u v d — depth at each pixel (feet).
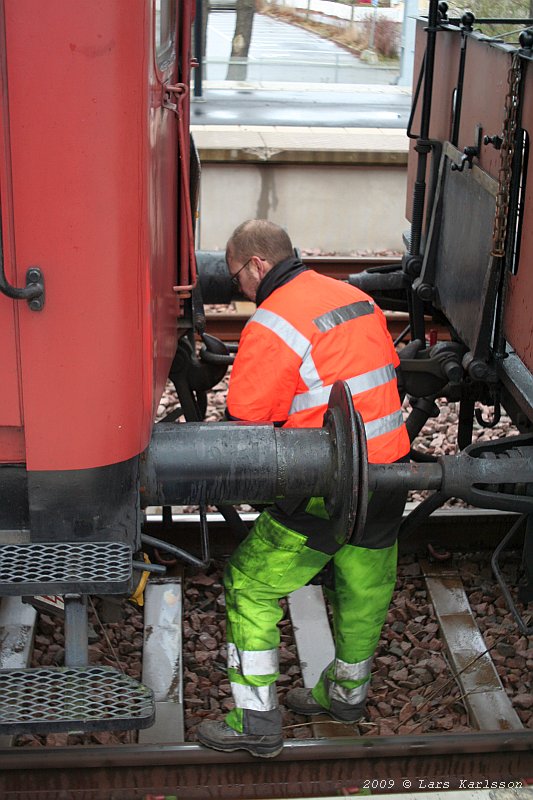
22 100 7.53
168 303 11.15
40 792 10.06
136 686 8.55
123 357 8.34
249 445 9.73
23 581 8.29
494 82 12.60
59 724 8.07
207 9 47.09
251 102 44.45
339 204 32.60
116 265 8.05
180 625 13.35
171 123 11.10
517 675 12.78
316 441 9.80
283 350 10.21
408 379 14.61
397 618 13.94
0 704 8.25
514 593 14.52
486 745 10.46
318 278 10.82
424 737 10.57
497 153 12.42
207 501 9.80
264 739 10.36
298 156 31.68
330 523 10.30
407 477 10.48
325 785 10.43
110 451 8.55
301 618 13.65
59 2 7.36
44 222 7.80
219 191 32.07
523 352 11.46
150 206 8.51
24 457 8.59
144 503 9.77
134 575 9.46
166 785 10.31
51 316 8.04
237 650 10.62
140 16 7.66
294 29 56.44
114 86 7.63
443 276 15.01
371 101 46.32
